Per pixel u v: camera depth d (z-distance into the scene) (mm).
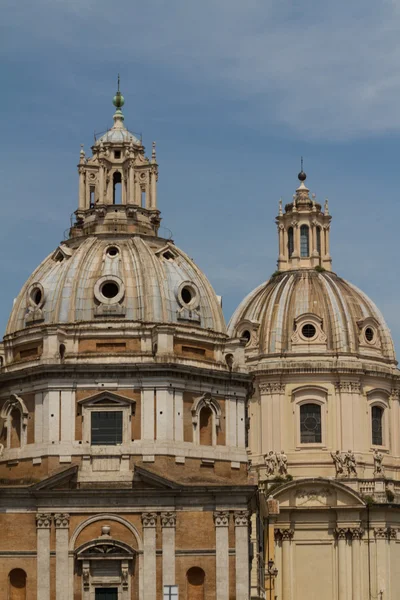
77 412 140875
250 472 171875
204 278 154000
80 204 158500
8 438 144375
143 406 140750
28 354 147250
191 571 137500
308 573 180750
